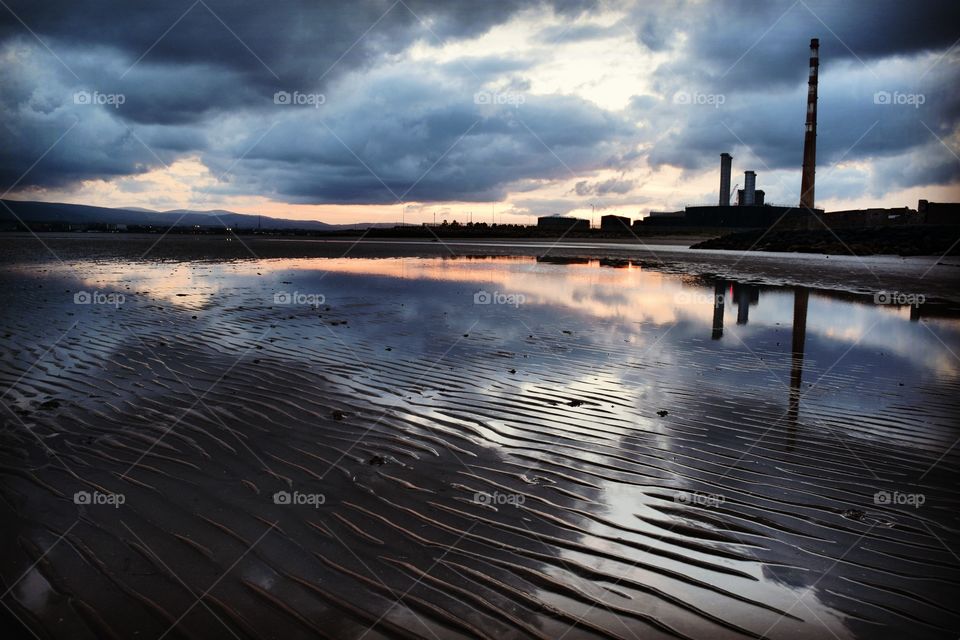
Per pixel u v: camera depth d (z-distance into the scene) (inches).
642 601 119.5
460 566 131.2
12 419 222.2
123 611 114.2
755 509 158.9
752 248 1870.1
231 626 110.2
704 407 245.8
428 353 339.3
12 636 107.0
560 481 175.8
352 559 133.2
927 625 112.4
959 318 487.2
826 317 487.8
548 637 108.4
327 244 2208.4
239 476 176.2
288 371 295.7
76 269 907.4
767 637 108.8
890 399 257.1
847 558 135.4
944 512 157.2
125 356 322.7
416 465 186.2
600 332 409.1
